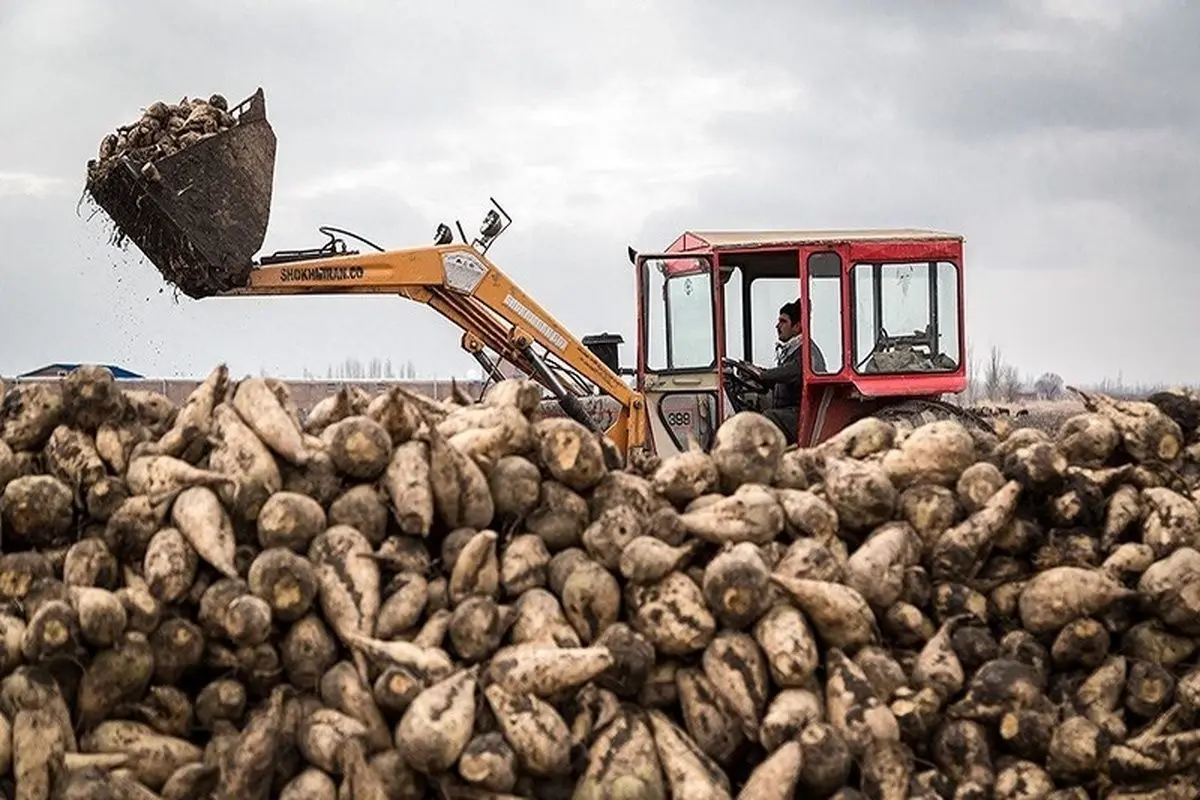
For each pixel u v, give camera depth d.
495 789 5.94
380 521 6.77
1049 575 6.86
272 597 6.31
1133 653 6.77
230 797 5.98
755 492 6.89
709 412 15.85
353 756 5.91
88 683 6.09
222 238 14.61
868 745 6.21
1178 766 6.41
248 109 14.77
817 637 6.54
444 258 15.88
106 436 7.00
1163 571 6.77
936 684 6.59
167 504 6.64
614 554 6.67
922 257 15.59
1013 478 7.16
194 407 7.03
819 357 15.51
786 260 16.08
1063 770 6.46
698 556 6.77
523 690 6.13
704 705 6.34
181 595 6.41
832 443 7.85
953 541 6.96
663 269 15.95
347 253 15.80
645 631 6.47
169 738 6.16
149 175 14.17
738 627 6.43
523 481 6.89
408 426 7.08
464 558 6.57
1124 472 7.23
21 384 7.43
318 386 21.92
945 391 15.59
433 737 5.88
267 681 6.30
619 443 16.00
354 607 6.42
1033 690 6.55
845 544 7.17
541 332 16.23
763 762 6.11
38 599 6.33
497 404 7.38
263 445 6.82
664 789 6.10
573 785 6.11
